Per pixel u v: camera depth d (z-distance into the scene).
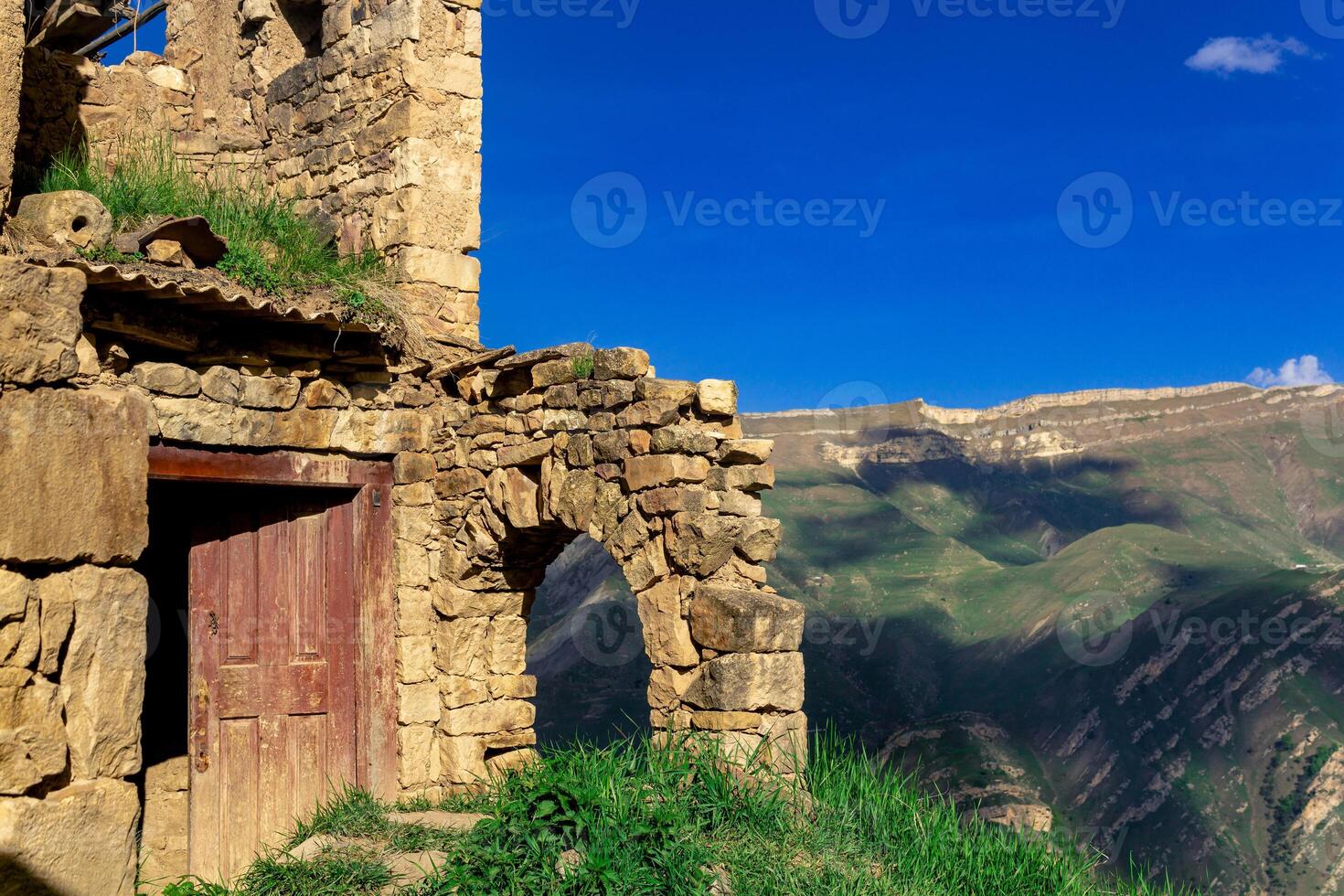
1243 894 45.28
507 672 7.79
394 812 6.73
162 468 6.35
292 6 9.38
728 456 6.04
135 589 3.61
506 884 4.46
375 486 7.56
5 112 5.42
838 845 5.00
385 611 7.54
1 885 3.10
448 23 8.32
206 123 9.45
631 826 4.59
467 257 8.33
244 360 6.70
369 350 7.38
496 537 7.27
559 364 6.85
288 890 5.24
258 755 7.02
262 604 7.12
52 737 3.28
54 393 3.39
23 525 3.26
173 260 6.07
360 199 8.42
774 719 5.73
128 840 3.50
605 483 6.46
